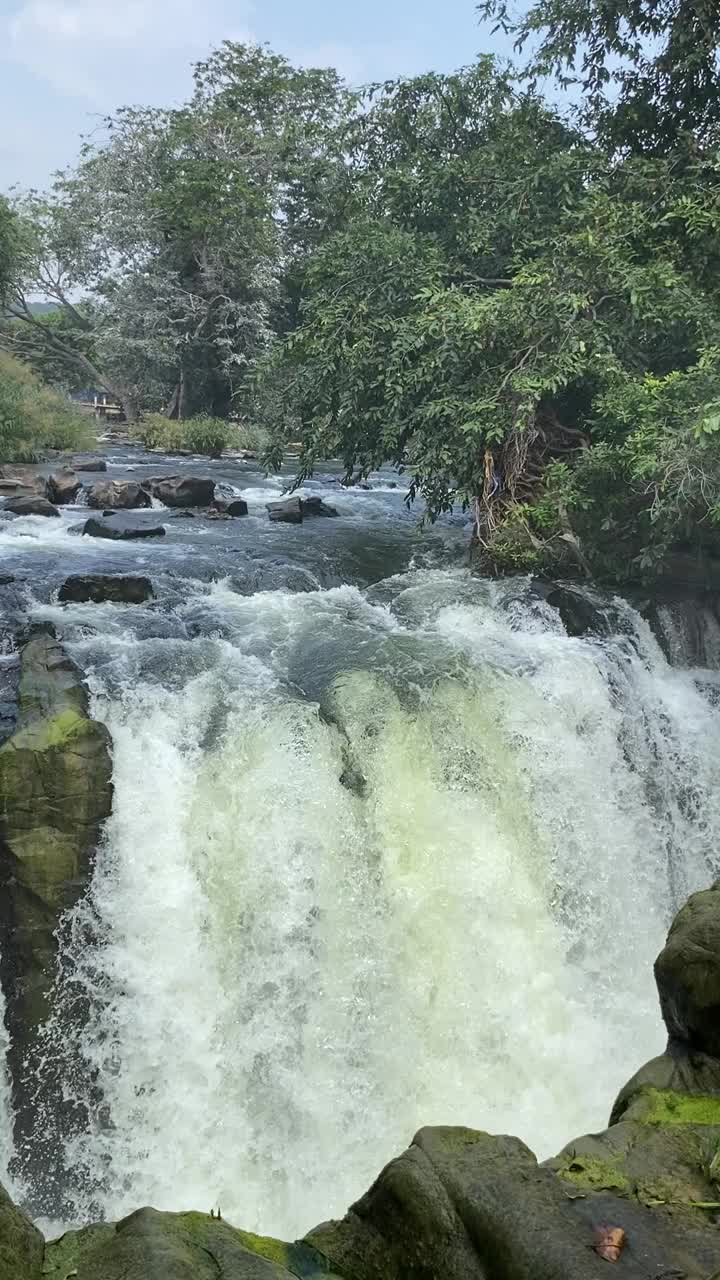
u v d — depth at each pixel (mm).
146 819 7098
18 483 17188
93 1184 6617
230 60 35844
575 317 11383
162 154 35062
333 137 14711
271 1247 2793
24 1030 6645
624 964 8156
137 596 10336
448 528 15992
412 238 12961
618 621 10195
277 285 33906
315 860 7352
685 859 8969
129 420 37062
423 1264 2668
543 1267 2564
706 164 11680
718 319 11164
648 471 9938
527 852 8008
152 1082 6785
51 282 36938
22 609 9797
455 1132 3047
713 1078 3506
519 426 10727
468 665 8812
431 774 7996
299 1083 6930
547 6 12977
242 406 30109
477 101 14078
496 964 7473
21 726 6871
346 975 7211
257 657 8875
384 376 12062
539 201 13047
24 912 6637
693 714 9633
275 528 15039
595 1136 3227
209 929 7078
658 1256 2645
